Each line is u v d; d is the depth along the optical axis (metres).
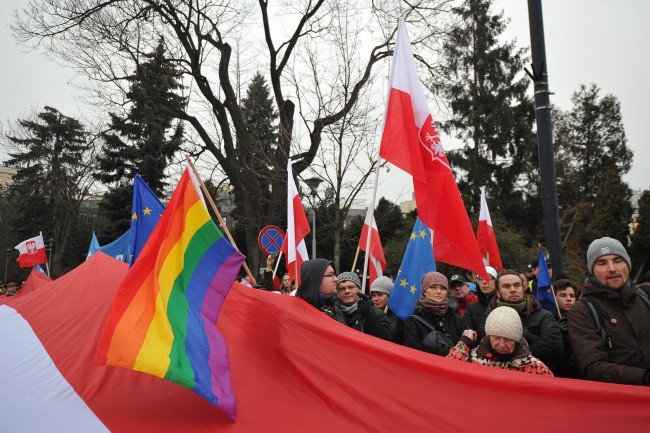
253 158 20.03
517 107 30.50
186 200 3.45
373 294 6.27
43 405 3.04
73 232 40.53
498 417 3.06
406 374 3.30
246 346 3.60
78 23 19.42
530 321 4.64
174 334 3.02
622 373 3.22
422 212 5.34
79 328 3.73
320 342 3.51
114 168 32.91
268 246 11.05
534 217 29.81
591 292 3.67
